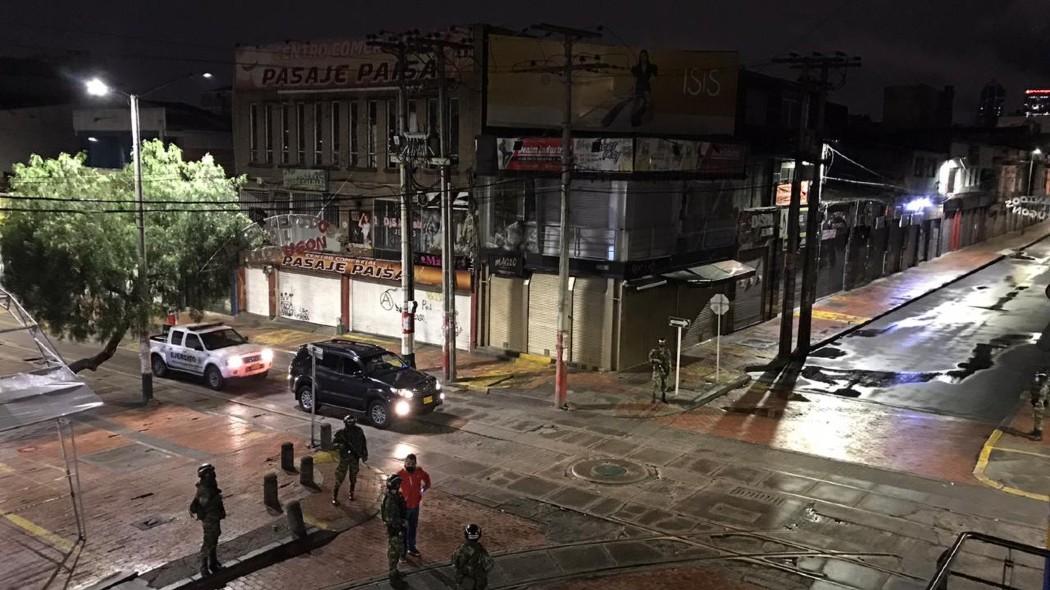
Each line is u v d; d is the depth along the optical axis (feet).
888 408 72.49
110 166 127.24
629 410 71.72
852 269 139.23
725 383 80.74
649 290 88.28
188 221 76.64
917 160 160.56
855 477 54.90
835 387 79.97
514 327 92.79
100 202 69.97
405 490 42.27
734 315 106.63
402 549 39.81
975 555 42.86
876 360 91.35
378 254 102.89
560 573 41.09
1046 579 30.25
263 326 112.57
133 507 48.57
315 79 104.88
